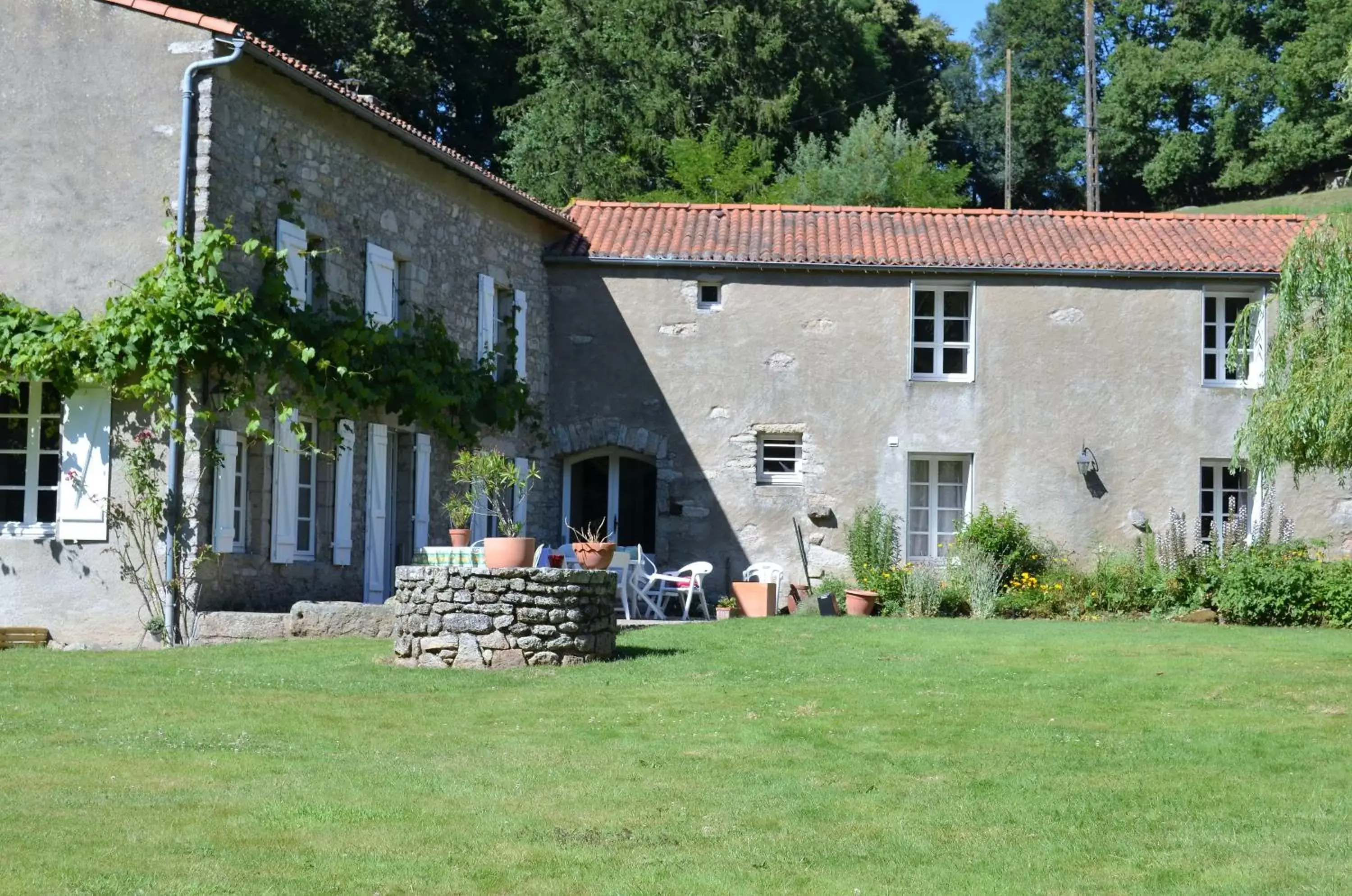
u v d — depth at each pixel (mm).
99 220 13273
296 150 14297
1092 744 8125
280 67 13391
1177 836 6309
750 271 19828
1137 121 47062
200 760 7340
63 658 11031
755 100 34594
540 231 19766
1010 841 6215
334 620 12742
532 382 19406
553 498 19828
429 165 16750
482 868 5652
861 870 5738
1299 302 12375
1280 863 5875
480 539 17781
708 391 19781
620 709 9023
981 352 19750
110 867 5473
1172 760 7754
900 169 33500
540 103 34562
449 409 16906
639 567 17797
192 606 12844
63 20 13453
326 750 7707
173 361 12695
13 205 13438
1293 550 18016
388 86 32156
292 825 6164
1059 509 19578
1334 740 8258
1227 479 20109
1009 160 37562
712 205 21406
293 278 14078
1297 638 13438
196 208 12945
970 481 19656
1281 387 12375
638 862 5793
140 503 12977
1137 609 17844
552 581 10828
